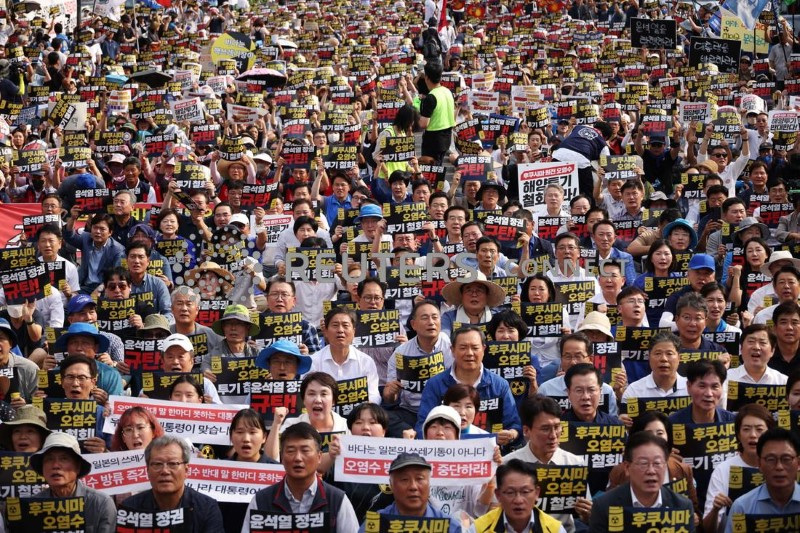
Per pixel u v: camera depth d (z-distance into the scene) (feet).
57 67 118.11
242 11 171.01
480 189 66.95
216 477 35.88
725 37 119.75
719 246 59.16
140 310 49.93
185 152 77.10
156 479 32.89
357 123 84.43
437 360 43.55
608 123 85.56
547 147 82.84
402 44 136.98
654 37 116.47
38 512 32.94
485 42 136.26
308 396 39.04
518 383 42.75
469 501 35.60
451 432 35.58
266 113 94.27
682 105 87.40
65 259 57.67
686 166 77.30
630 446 32.40
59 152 74.79
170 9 161.48
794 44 118.01
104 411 39.45
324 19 161.99
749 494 33.68
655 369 41.88
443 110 78.59
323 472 37.58
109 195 68.44
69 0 165.37
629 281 56.70
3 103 95.14
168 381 41.32
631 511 31.58
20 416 37.96
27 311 50.85
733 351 46.03
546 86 104.68
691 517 31.53
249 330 46.98
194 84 101.50
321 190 74.79
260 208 63.46
